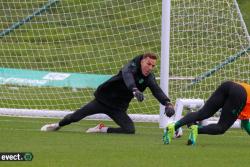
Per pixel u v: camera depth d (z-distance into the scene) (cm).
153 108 4744
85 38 5312
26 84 4803
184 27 4703
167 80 4088
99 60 5244
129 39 5259
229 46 4681
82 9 5397
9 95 4809
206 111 3050
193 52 4700
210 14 4681
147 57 3400
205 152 2847
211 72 4631
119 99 3659
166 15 4056
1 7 5472
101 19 5347
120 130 3666
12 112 4338
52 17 5338
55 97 4788
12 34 5322
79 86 4753
